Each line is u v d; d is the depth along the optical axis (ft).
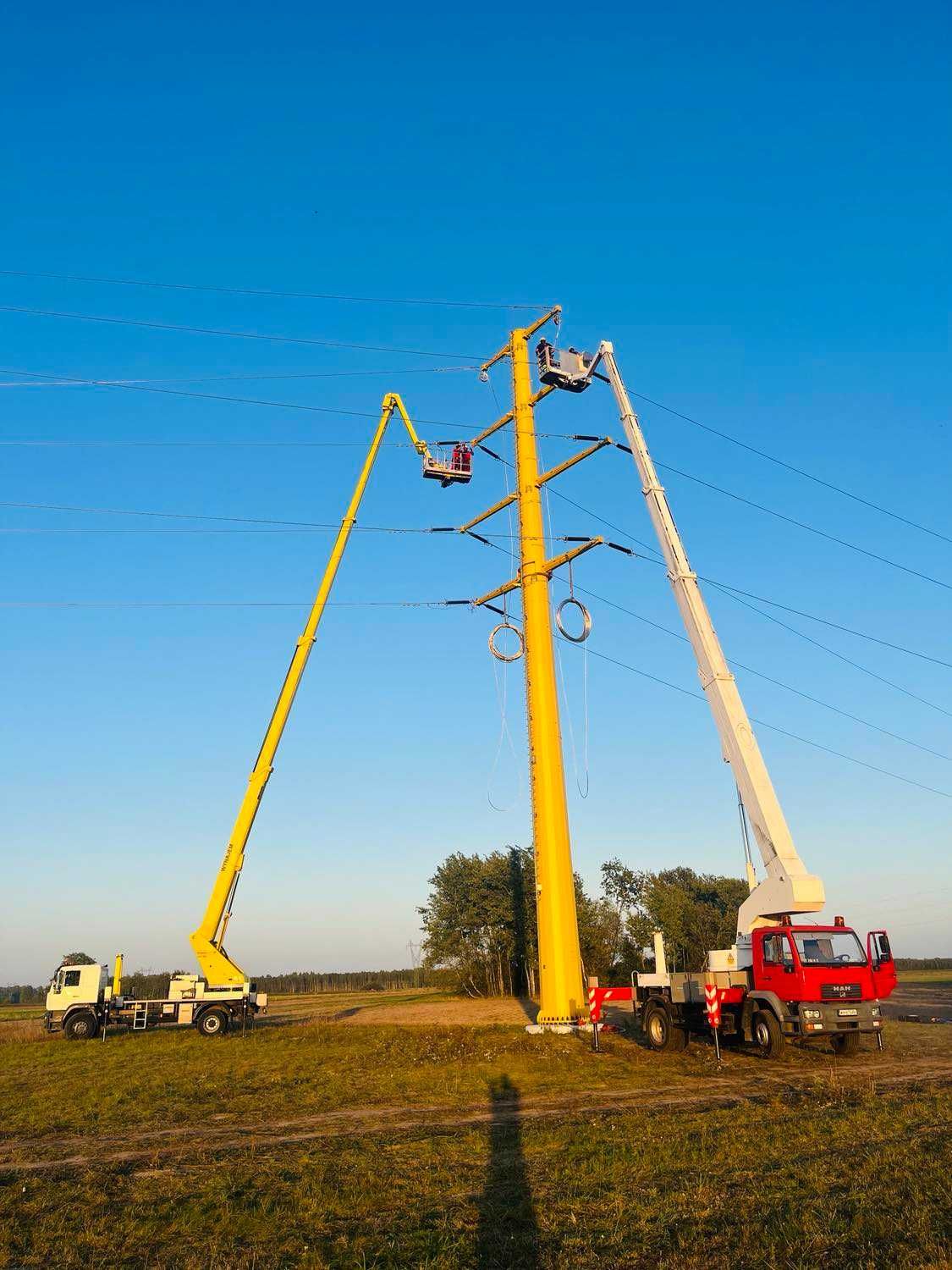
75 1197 34.35
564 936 87.20
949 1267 23.17
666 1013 72.38
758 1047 70.13
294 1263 26.73
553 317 101.30
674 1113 47.57
